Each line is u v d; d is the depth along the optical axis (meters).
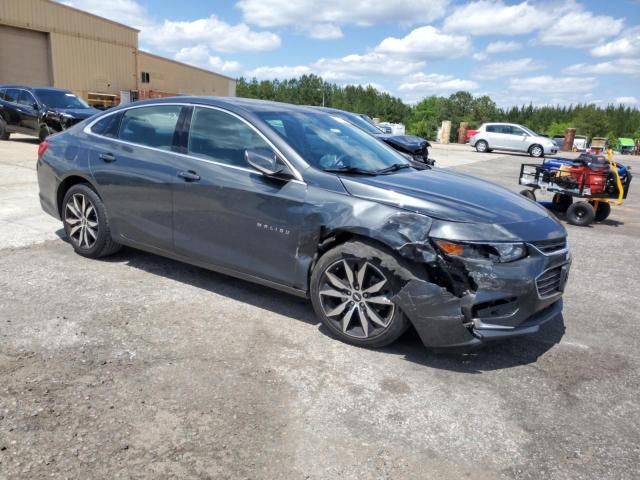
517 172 17.17
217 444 2.42
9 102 14.53
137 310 3.81
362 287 3.37
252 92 111.06
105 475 2.18
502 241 3.14
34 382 2.80
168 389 2.83
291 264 3.63
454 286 3.07
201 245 4.05
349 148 4.18
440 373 3.22
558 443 2.60
